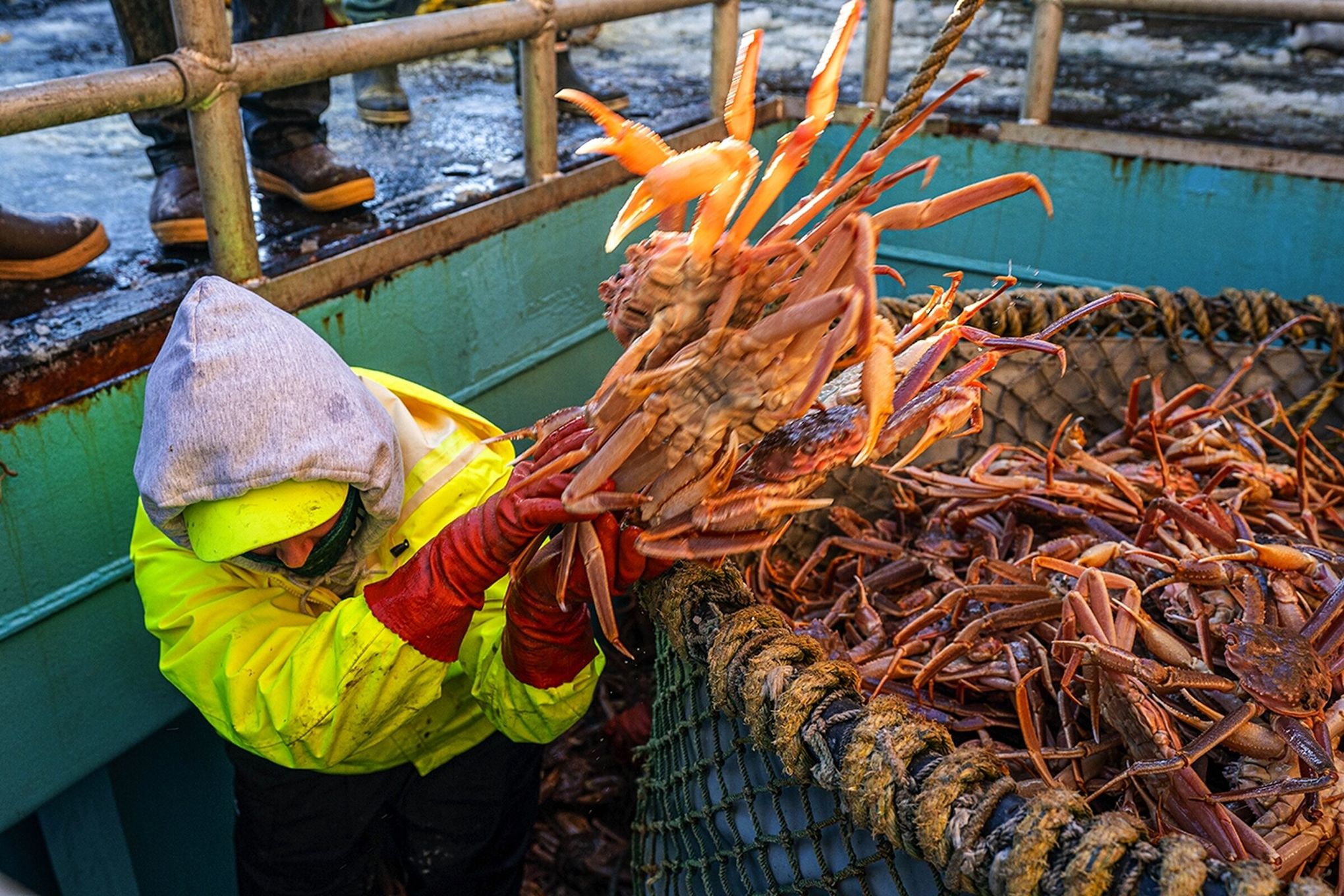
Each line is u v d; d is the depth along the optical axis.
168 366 1.31
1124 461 2.07
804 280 0.94
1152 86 3.32
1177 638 1.43
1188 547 1.73
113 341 1.66
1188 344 2.20
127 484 1.71
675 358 0.96
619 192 2.62
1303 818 1.21
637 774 2.38
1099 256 2.89
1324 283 2.66
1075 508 1.84
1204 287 2.79
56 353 1.59
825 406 1.11
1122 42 4.02
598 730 2.48
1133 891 0.80
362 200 2.16
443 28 2.00
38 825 1.89
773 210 3.23
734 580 1.26
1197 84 3.35
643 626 2.70
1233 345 2.21
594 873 2.19
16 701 1.62
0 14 4.01
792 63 3.64
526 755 1.82
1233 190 2.67
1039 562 1.51
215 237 1.77
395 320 2.08
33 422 1.56
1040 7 2.72
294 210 2.17
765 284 0.95
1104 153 2.77
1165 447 2.06
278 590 1.48
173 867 2.11
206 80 1.64
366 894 1.88
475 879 1.82
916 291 3.16
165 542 1.50
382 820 1.80
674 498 1.05
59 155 2.64
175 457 1.26
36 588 1.61
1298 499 1.91
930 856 0.90
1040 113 2.86
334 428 1.30
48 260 1.79
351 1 3.53
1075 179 2.83
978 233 3.00
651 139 0.85
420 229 2.10
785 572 2.00
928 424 1.08
